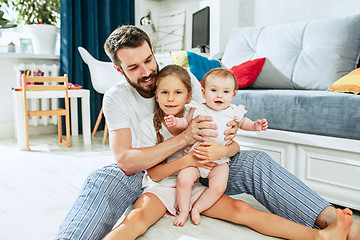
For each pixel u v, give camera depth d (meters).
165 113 1.14
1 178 1.63
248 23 2.84
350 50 1.75
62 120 2.93
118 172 1.05
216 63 2.15
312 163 1.27
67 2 2.75
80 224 0.87
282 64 1.93
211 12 2.88
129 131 1.08
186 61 2.04
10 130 2.88
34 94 2.31
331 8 2.27
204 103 1.15
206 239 0.96
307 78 1.81
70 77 2.84
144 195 1.04
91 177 1.01
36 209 1.25
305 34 1.93
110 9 3.16
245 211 1.02
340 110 1.18
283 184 1.01
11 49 2.79
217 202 1.08
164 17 3.49
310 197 0.97
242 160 1.11
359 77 1.37
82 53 2.52
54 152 2.24
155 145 1.06
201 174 1.09
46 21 2.89
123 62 1.01
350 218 0.83
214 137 1.08
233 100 1.55
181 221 1.04
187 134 1.04
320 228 0.97
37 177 1.65
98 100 3.13
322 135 1.24
